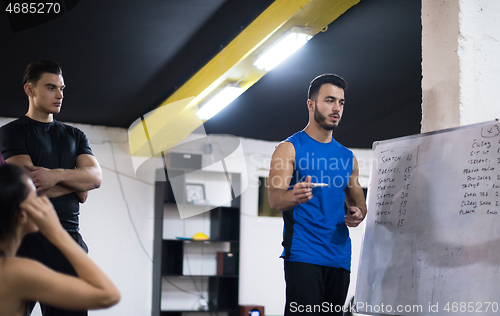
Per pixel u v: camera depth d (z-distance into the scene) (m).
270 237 6.77
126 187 6.12
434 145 1.99
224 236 6.53
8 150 1.97
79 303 1.22
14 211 1.24
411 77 4.55
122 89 4.68
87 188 2.05
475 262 1.70
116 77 4.38
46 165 2.04
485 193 1.75
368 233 2.15
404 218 2.01
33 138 2.03
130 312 5.99
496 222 1.68
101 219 5.98
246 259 6.64
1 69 4.07
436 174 1.94
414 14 3.31
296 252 2.10
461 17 2.09
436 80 2.21
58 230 1.27
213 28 3.53
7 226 1.23
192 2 3.14
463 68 2.07
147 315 6.07
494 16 2.16
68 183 1.99
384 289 1.99
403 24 3.47
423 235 1.91
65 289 1.21
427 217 1.92
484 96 2.09
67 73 4.23
